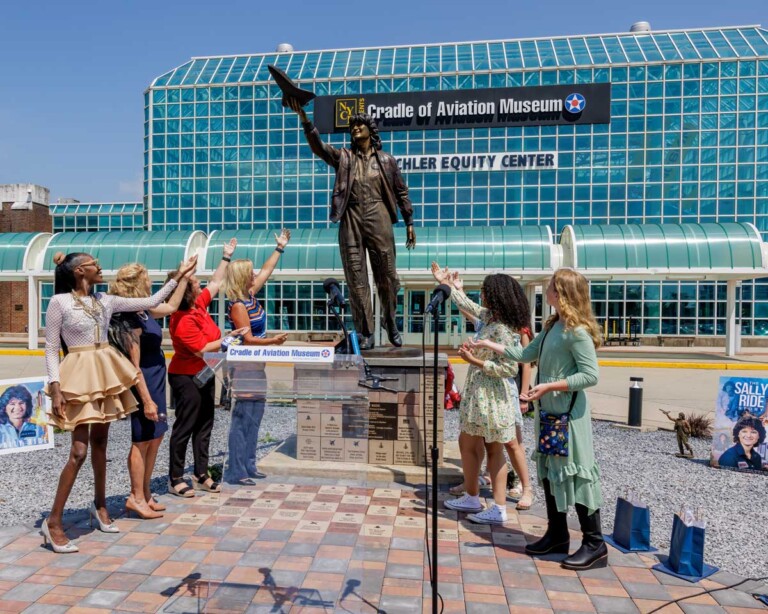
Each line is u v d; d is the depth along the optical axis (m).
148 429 4.46
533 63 31.30
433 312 3.24
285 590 2.70
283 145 32.44
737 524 4.79
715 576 3.64
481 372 4.48
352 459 2.75
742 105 29.47
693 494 5.61
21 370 16.31
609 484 5.90
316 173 32.22
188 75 33.59
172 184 33.03
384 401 5.42
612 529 4.54
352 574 2.69
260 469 2.76
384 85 31.92
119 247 22.91
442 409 5.47
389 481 4.99
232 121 32.72
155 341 4.51
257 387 2.79
